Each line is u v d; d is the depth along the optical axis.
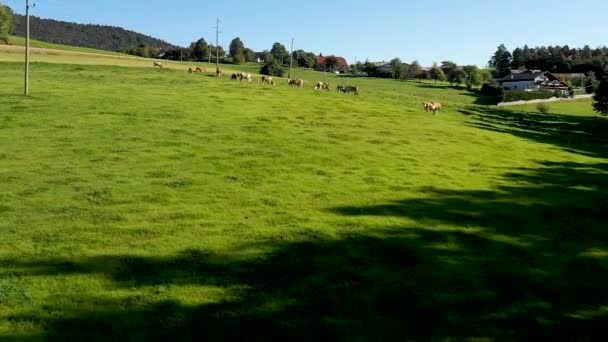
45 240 14.41
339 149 28.88
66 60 77.50
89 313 10.80
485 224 18.12
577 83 154.75
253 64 168.62
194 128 31.27
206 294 11.92
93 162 22.92
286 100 47.66
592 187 25.59
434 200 20.72
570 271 14.49
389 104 57.38
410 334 10.67
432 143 34.00
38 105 34.97
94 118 32.09
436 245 15.77
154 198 18.64
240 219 17.03
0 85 42.91
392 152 29.61
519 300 12.47
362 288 12.62
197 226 16.17
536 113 82.44
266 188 20.70
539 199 22.14
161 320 10.67
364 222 17.39
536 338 10.78
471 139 37.69
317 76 139.88
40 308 10.85
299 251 14.66
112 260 13.38
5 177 20.11
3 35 129.75
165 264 13.37
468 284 13.15
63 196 18.28
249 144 28.30
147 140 27.53
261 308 11.38
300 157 26.27
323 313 11.32
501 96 103.12
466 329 10.98
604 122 73.38
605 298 12.85
